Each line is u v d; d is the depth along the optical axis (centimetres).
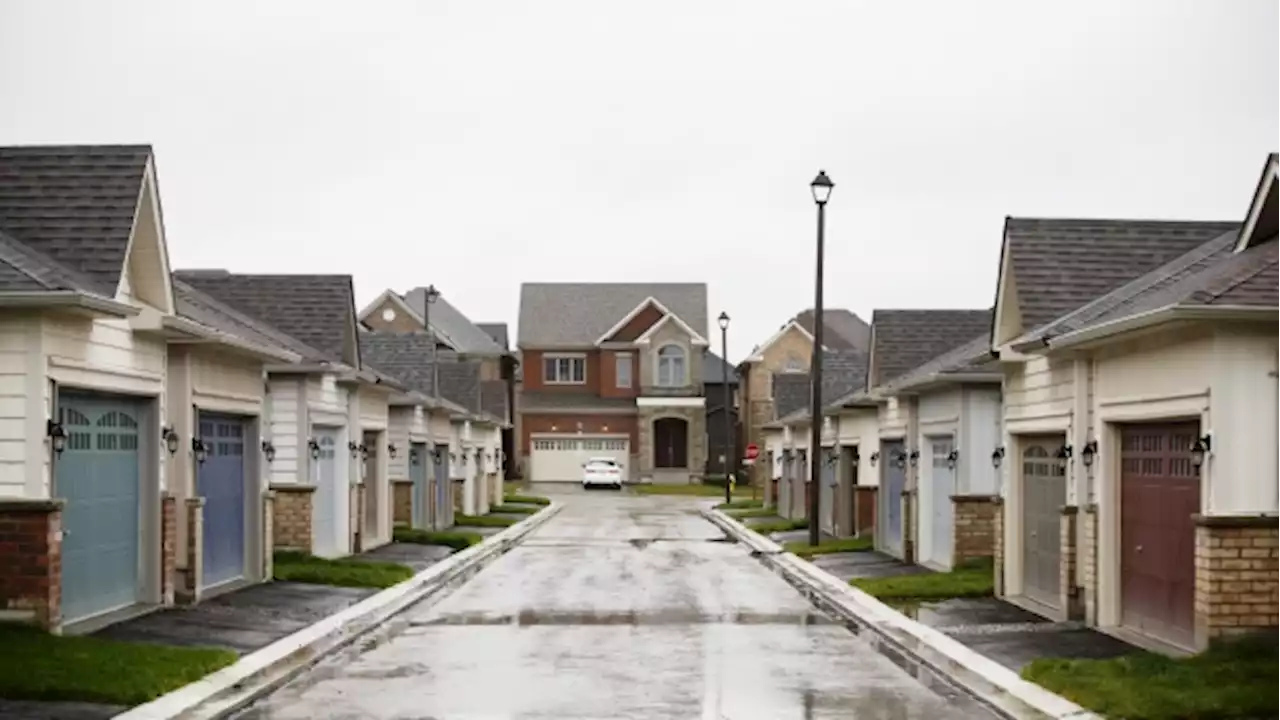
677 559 2947
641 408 7875
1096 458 1669
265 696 1255
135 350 1683
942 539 2566
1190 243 1969
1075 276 1905
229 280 2881
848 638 1659
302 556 2530
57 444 1449
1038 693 1228
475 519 4419
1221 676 1216
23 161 1645
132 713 1115
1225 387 1335
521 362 8119
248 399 2134
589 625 1789
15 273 1388
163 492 1777
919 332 3052
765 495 5619
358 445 2916
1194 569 1418
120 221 1594
